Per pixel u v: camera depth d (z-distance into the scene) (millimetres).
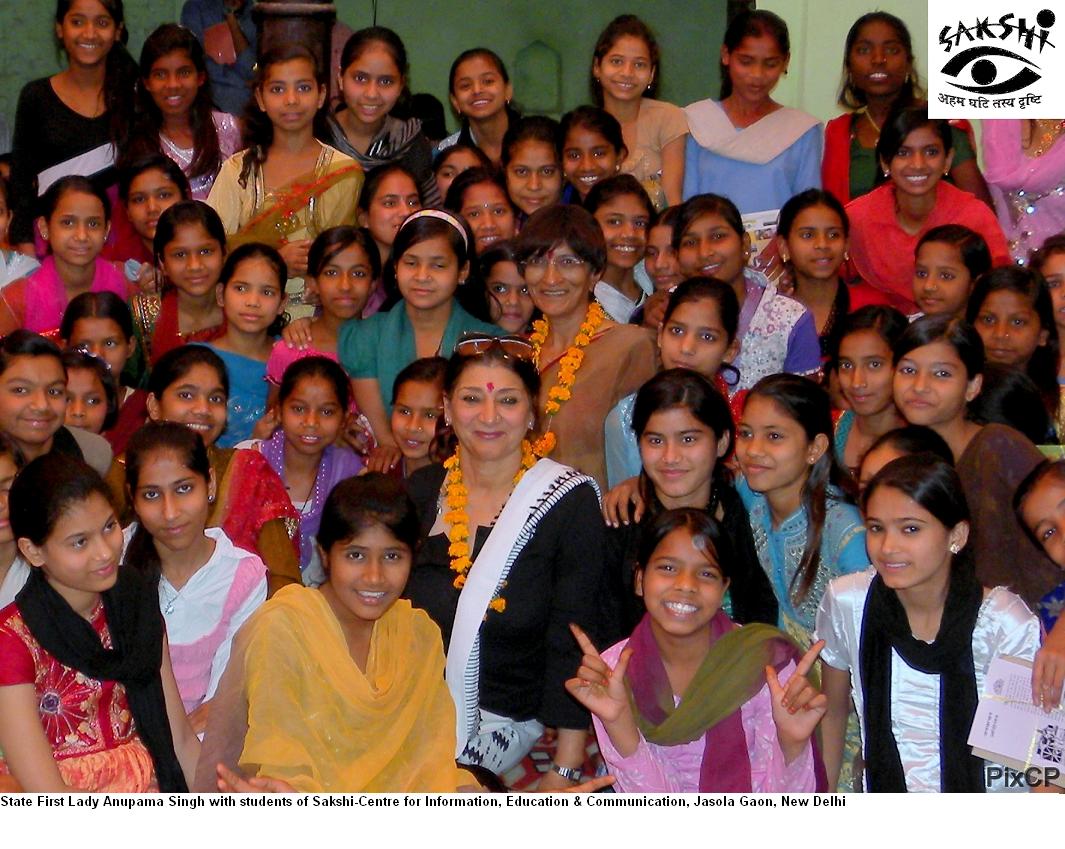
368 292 4332
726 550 3031
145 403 4145
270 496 3625
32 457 3533
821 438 3332
